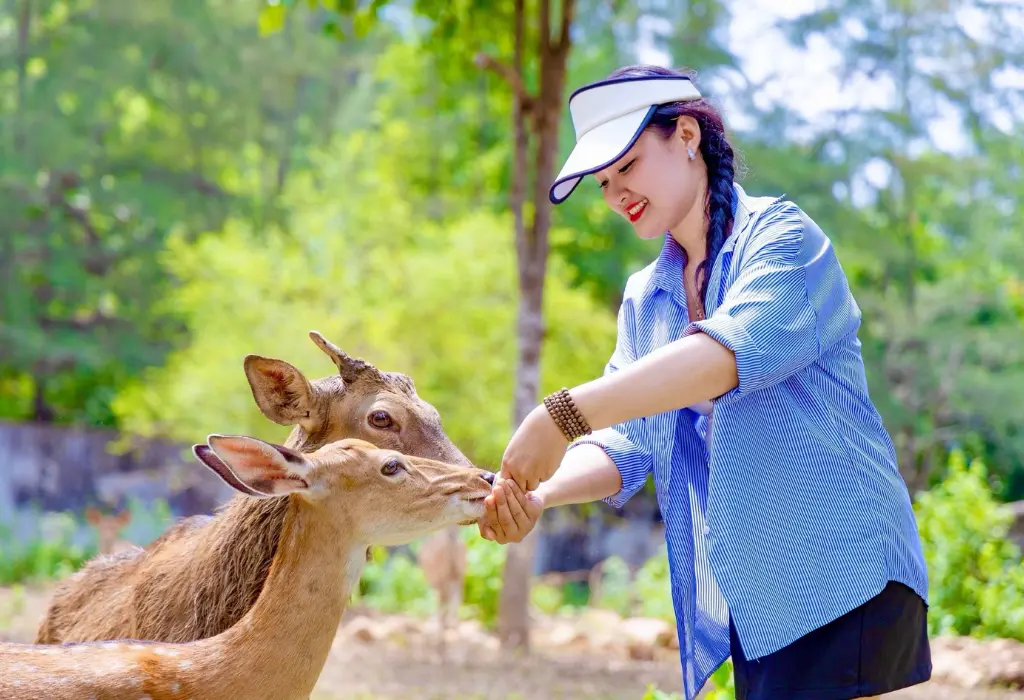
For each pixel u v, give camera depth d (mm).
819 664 3094
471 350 15977
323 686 8898
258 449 3105
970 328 23312
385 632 12070
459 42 12305
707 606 3404
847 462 3145
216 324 16328
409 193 21547
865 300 23578
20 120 26125
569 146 22234
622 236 23141
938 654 9406
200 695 3076
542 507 3352
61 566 18094
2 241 25891
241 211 27234
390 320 15523
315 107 30672
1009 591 10781
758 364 3002
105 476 22922
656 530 22375
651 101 3305
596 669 10070
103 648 3072
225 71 28375
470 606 13719
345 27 30453
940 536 11094
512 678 9383
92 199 26469
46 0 27516
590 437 3680
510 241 16672
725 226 3305
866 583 3078
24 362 25828
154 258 26391
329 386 3607
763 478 3139
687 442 3514
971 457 23828
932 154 25047
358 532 3254
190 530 3896
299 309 16000
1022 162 24484
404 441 3523
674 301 3479
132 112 28500
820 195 23188
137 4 27406
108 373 27203
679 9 24672
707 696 5363
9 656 2980
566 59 11266
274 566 3234
